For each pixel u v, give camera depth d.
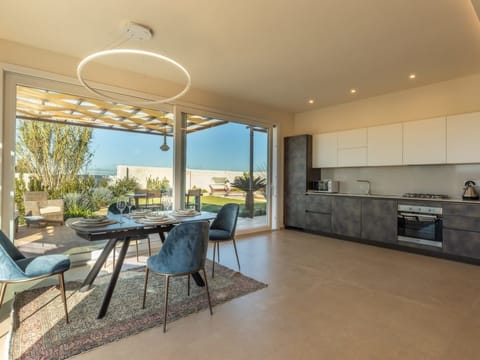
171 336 1.86
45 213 3.23
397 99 4.55
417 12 2.39
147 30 2.71
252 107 5.31
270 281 2.86
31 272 1.94
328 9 2.36
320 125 5.69
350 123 5.20
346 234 4.76
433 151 3.93
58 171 3.33
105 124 3.65
